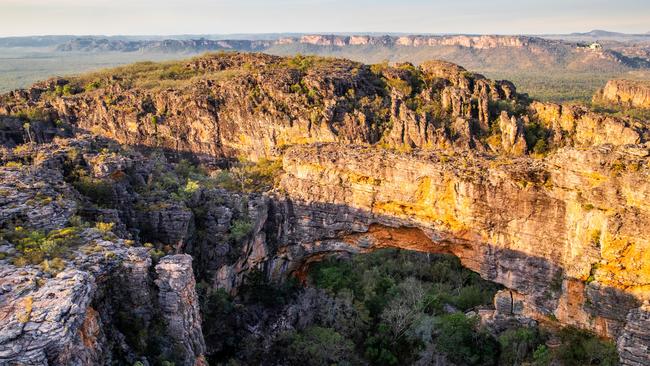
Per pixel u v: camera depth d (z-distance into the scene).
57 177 44.59
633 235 40.34
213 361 47.72
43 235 34.41
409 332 54.62
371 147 61.44
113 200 46.59
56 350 24.50
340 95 86.25
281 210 59.91
